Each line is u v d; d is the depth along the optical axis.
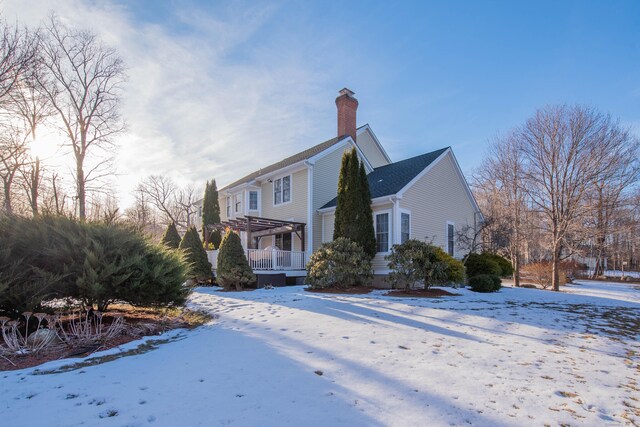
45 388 3.45
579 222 20.58
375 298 10.21
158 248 7.47
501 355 4.69
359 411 2.91
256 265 14.45
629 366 4.42
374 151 22.91
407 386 3.47
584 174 18.89
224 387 3.44
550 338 5.84
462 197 18.14
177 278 7.19
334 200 17.64
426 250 12.07
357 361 4.24
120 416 2.82
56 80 19.11
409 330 6.00
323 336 5.48
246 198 20.48
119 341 5.36
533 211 21.75
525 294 13.17
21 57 15.02
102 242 6.53
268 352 4.62
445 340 5.41
